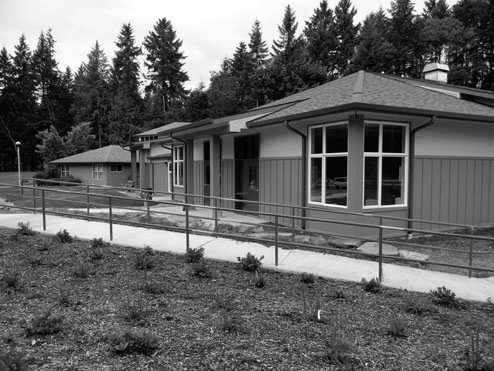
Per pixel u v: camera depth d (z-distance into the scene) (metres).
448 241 9.12
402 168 9.45
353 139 8.61
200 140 15.77
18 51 62.94
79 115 58.53
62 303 4.33
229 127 11.05
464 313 4.61
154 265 5.95
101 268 5.75
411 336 3.81
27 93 61.44
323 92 12.12
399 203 9.43
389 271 6.17
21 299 4.45
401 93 10.34
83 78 64.75
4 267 5.62
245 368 3.04
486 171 10.87
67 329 3.66
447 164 10.10
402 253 7.38
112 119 57.06
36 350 3.23
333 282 5.61
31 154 59.97
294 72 38.03
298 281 5.57
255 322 3.96
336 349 3.29
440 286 5.57
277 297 4.82
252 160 12.44
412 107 8.72
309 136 9.91
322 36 49.78
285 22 60.00
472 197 10.62
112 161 34.56
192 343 3.43
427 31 42.41
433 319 4.33
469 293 5.34
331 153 9.31
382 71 41.41
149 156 24.30
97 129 59.31
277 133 11.12
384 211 9.06
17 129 59.47
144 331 3.45
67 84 68.50
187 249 6.57
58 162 37.28
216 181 12.41
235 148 13.50
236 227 10.24
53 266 5.77
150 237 7.94
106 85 62.97
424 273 6.20
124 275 5.46
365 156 8.84
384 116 8.88
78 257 6.28
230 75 55.22
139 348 3.23
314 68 38.66
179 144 17.27
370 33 42.88
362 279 5.53
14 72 61.84
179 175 17.89
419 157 9.61
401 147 9.41
